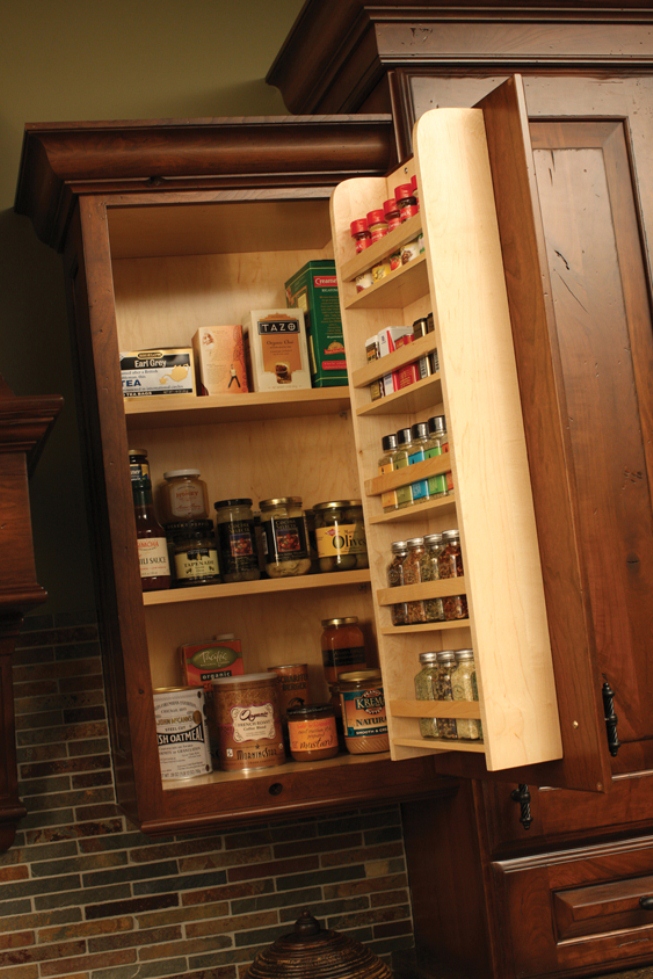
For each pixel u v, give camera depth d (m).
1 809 1.72
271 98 2.21
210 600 1.98
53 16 2.12
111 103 2.12
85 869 1.90
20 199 1.95
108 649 1.82
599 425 1.67
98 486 1.72
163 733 1.67
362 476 1.62
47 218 1.88
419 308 1.64
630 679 1.66
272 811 1.62
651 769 1.69
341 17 1.78
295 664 1.95
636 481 1.68
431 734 1.52
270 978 1.58
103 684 1.94
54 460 1.99
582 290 1.69
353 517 1.87
